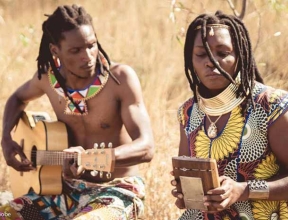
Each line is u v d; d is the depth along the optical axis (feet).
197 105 16.33
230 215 15.88
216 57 15.48
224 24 15.57
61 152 19.45
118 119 19.83
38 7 46.70
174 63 36.52
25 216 19.97
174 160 15.42
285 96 15.51
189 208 15.64
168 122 31.63
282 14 36.17
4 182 27.73
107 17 43.29
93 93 19.63
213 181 15.02
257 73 16.25
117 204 18.98
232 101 15.70
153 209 24.75
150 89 33.53
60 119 20.33
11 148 21.18
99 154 18.28
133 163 18.74
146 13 41.60
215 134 15.93
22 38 34.22
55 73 19.97
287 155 15.49
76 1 46.50
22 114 21.75
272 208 15.74
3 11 45.65
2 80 35.68
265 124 15.49
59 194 19.85
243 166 15.71
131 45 39.34
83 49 19.10
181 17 37.52
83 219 18.35
